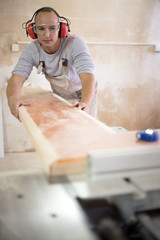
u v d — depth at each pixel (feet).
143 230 2.23
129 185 2.46
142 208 2.30
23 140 11.89
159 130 3.75
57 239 1.99
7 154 11.43
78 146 3.09
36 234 2.02
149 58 13.08
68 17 11.64
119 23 12.24
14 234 2.02
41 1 11.17
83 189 2.40
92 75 6.33
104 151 2.52
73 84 7.44
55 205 2.28
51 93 7.36
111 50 12.50
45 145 3.16
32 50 6.91
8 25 11.04
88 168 2.48
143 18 12.47
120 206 2.28
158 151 2.58
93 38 12.12
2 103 11.45
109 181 2.47
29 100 6.26
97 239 2.02
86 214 2.21
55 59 6.79
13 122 11.66
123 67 12.84
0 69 11.32
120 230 2.15
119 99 13.17
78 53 6.47
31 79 11.47
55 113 4.90
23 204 2.27
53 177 2.64
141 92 13.38
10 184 2.53
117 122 13.43
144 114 13.70
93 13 11.85
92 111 7.98
